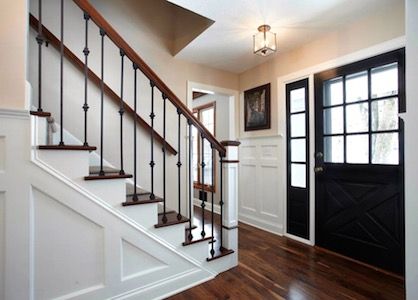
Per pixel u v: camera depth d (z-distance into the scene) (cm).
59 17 239
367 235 224
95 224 150
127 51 164
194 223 346
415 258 125
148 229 170
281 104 305
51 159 137
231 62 329
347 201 240
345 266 219
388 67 212
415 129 125
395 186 206
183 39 289
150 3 296
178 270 184
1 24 125
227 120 415
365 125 228
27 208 130
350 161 239
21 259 129
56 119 228
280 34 253
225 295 175
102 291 152
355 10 211
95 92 246
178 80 315
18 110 127
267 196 326
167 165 297
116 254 157
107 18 268
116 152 258
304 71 278
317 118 266
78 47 246
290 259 234
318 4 202
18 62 128
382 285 187
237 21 227
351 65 235
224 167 224
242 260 232
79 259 146
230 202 221
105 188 153
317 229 266
